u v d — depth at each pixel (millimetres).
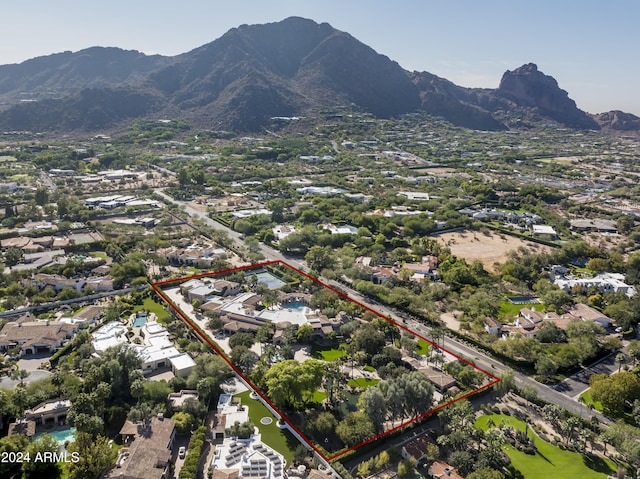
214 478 133750
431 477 142750
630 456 146125
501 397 183000
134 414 153875
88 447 136875
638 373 197375
